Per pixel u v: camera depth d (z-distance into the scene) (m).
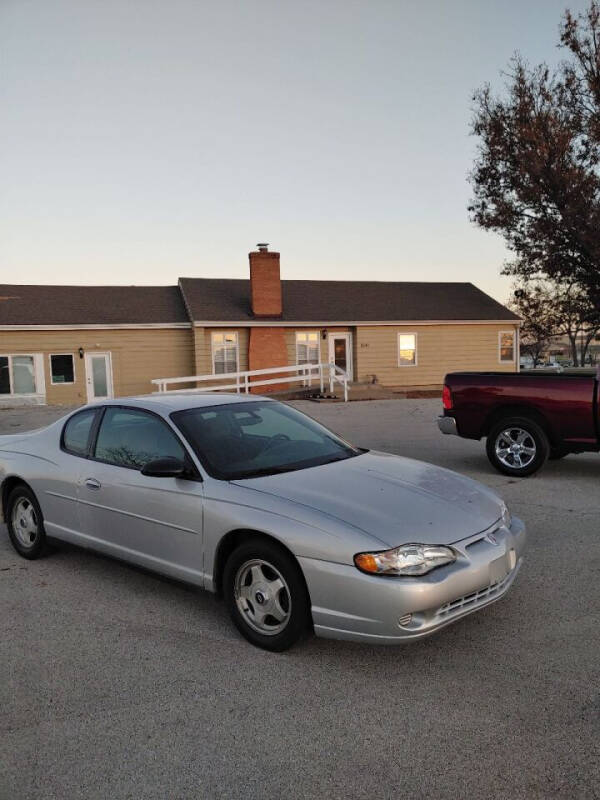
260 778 2.61
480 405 8.29
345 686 3.29
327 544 3.40
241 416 4.74
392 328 26.94
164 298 27.14
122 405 4.84
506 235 26.95
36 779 2.64
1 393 23.20
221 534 3.83
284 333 25.59
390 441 11.43
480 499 4.06
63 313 24.31
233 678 3.40
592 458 9.57
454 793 2.50
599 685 3.25
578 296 26.92
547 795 2.48
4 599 4.53
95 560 5.40
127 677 3.42
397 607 3.24
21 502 5.45
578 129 24.67
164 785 2.59
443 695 3.19
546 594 4.40
